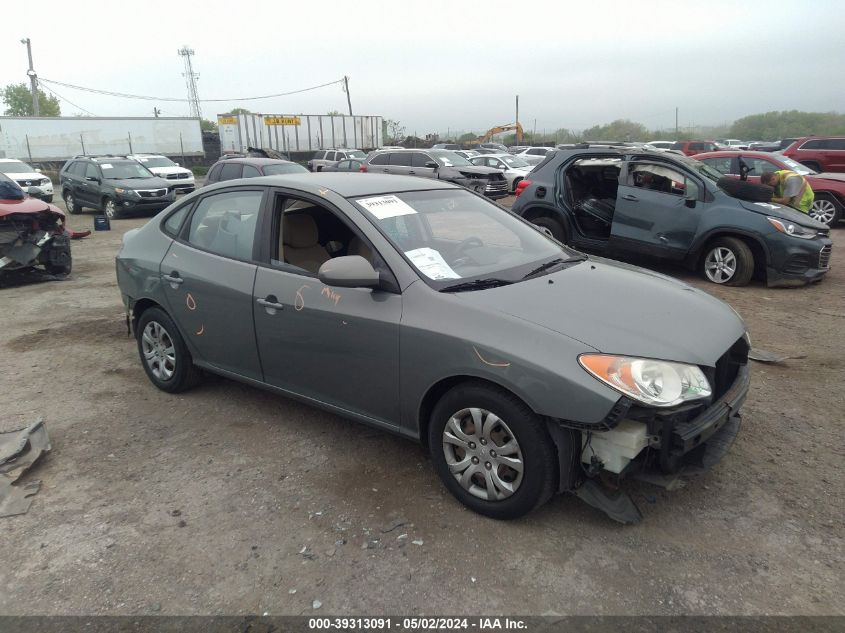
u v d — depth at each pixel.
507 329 2.86
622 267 3.95
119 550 2.89
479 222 4.03
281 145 42.44
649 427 2.70
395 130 71.69
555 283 3.38
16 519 3.13
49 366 5.36
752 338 5.80
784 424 4.01
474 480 3.11
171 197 17.84
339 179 4.01
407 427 3.29
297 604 2.54
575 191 9.14
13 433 3.94
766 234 7.49
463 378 3.02
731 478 3.39
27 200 8.75
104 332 6.37
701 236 7.89
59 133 37.53
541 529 2.98
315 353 3.54
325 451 3.78
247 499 3.29
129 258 4.70
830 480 3.35
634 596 2.54
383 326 3.20
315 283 3.53
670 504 3.15
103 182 17.50
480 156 24.50
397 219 3.63
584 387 2.62
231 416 4.29
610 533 2.94
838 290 7.64
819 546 2.83
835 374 4.84
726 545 2.84
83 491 3.38
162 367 4.67
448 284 3.21
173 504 3.25
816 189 13.10
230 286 3.92
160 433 4.05
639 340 2.82
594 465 2.80
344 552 2.84
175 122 41.31
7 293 8.27
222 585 2.65
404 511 3.14
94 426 4.16
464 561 2.77
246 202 4.04
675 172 8.11
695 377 2.77
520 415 2.80
